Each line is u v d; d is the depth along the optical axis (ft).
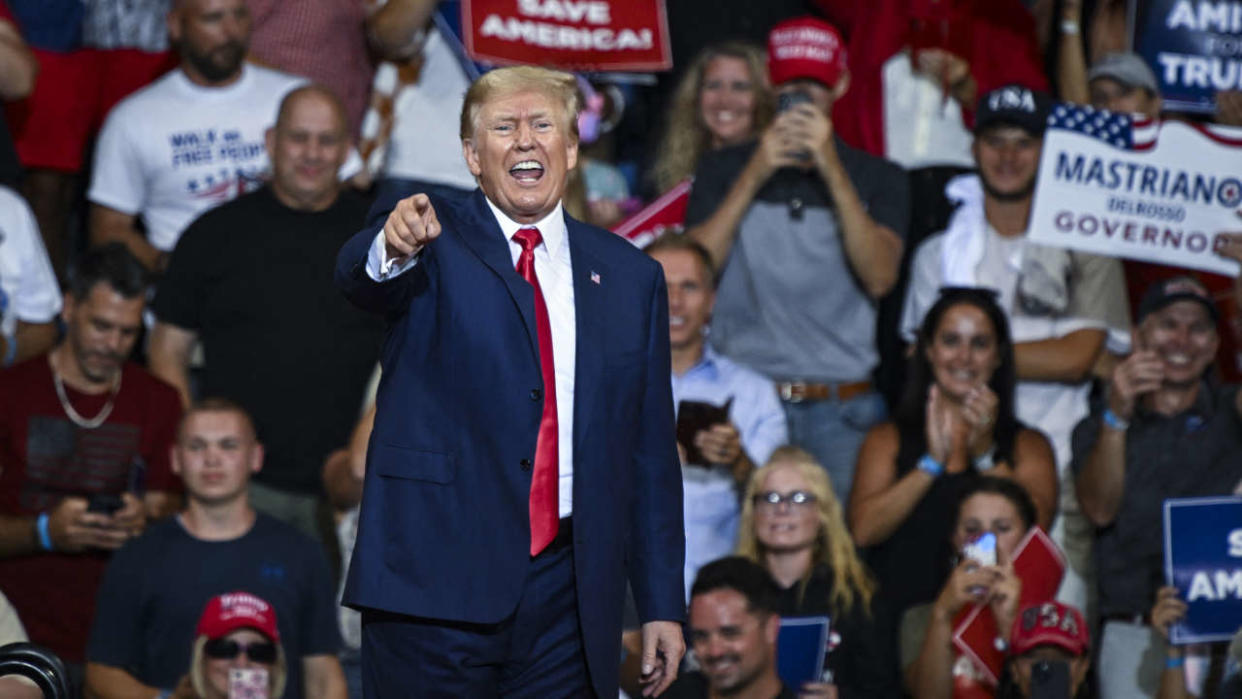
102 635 65.72
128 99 82.28
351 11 85.25
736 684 63.82
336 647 67.87
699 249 74.59
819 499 68.64
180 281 75.77
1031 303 79.30
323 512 74.13
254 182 81.82
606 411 38.17
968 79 87.20
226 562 66.39
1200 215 77.36
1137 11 87.86
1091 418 76.23
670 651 40.27
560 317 38.27
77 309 71.36
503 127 37.50
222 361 75.15
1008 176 79.10
